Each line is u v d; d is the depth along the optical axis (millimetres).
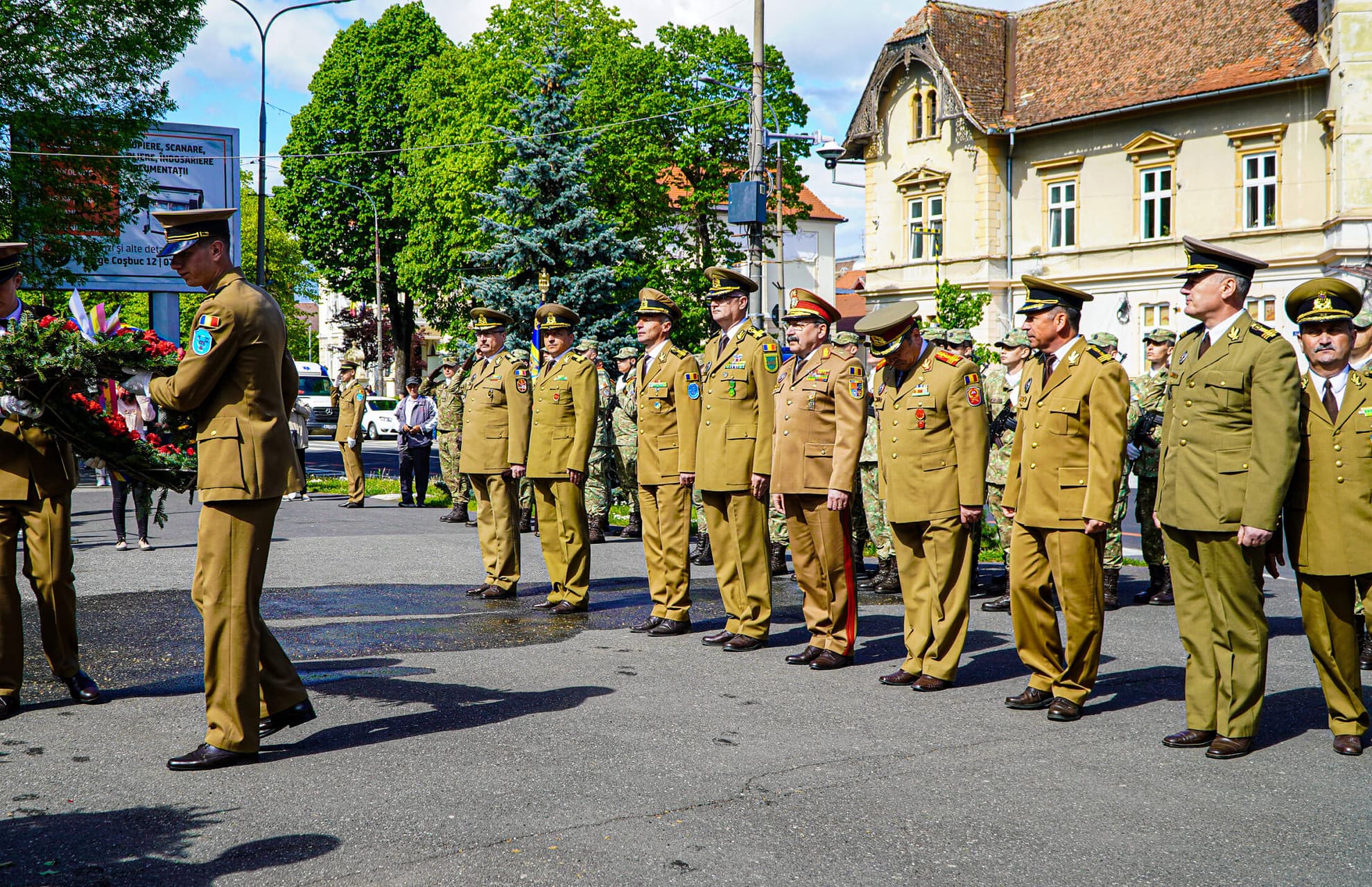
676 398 8125
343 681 6660
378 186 45719
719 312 7988
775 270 64188
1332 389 5605
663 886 3871
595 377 8992
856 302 68625
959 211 36125
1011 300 35406
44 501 5969
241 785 4844
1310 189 28609
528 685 6613
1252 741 5512
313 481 22188
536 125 23672
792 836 4320
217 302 5180
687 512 8250
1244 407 5465
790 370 7395
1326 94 28219
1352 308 5566
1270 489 5254
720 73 38594
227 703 5109
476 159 33969
